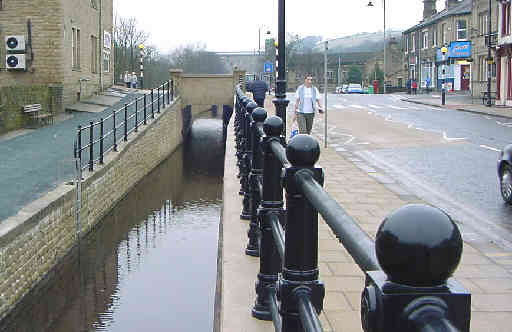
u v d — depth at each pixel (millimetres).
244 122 9125
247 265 5129
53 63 28594
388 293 1118
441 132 22578
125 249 16875
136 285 13883
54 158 18422
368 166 14203
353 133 22234
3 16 28453
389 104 41188
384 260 1113
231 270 4980
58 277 13766
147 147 27172
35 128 24391
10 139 21797
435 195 10742
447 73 59750
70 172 15539
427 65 66125
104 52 37406
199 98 41719
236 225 6680
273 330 3738
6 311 10719
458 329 1015
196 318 11953
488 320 4637
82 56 32406
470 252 6824
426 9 70938
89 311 12391
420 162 15031
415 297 1102
